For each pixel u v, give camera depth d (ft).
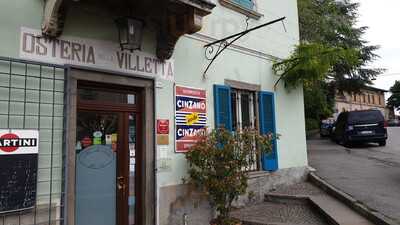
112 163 20.08
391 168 37.32
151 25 21.83
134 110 21.20
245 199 27.40
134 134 21.20
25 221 15.84
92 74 18.78
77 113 18.93
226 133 21.99
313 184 32.60
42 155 16.65
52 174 16.84
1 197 15.17
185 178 22.79
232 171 21.43
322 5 65.36
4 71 15.93
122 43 19.12
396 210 21.74
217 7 26.99
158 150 21.53
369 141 60.29
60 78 17.56
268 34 31.99
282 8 34.35
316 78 32.73
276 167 30.60
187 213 22.67
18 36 16.43
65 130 17.28
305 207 26.66
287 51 34.14
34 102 16.61
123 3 19.58
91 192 19.07
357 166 39.14
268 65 31.71
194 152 21.67
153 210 20.98
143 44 21.34
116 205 19.99
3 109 15.75
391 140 70.79
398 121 159.12
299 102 35.22
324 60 31.37
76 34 18.28
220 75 26.58
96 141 19.54
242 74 28.63
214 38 26.32
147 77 21.25
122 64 20.08
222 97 26.22
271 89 31.76
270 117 30.76
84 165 18.98
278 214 24.80
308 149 58.18
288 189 30.55
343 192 26.76
